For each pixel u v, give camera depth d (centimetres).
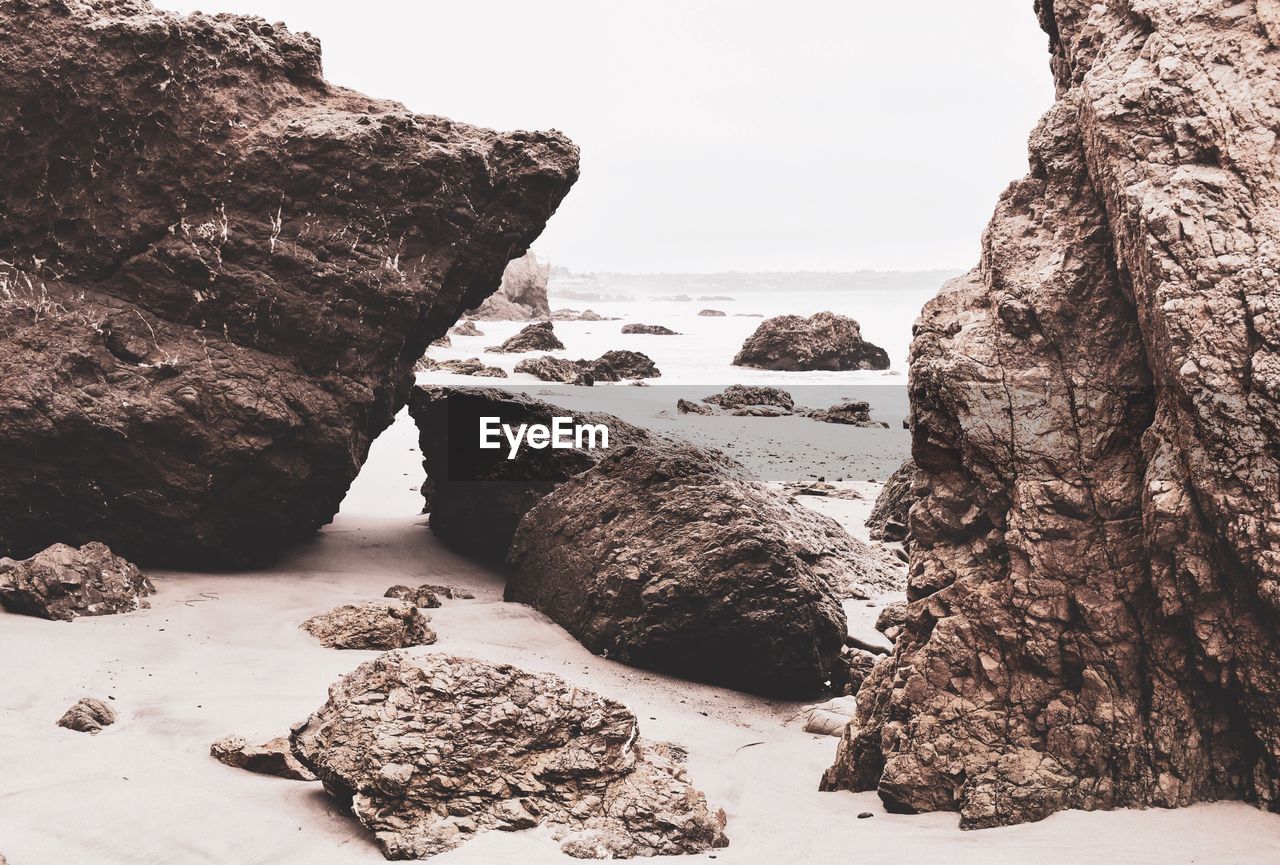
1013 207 755
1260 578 584
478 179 1293
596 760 633
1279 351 587
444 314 1324
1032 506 671
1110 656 642
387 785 599
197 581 1178
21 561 1064
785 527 1203
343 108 1303
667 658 1051
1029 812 619
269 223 1231
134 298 1209
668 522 1095
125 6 1214
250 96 1245
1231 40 659
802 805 683
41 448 1132
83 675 852
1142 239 634
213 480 1191
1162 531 614
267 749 684
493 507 1395
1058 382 689
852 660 1060
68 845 571
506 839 588
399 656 673
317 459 1250
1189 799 618
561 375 3475
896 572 1291
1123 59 700
